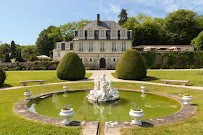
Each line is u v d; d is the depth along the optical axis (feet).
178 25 171.53
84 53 132.36
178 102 32.83
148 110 28.27
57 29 205.05
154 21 198.70
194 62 131.34
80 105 31.96
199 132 18.33
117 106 31.22
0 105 29.91
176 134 17.85
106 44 131.85
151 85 55.06
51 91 45.70
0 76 54.39
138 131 18.43
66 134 17.76
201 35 141.18
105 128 19.13
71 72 69.46
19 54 165.99
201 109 27.17
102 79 37.27
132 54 71.87
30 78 75.92
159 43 181.57
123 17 225.56
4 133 17.99
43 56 161.07
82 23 204.64
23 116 23.50
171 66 128.98
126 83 60.29
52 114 26.12
